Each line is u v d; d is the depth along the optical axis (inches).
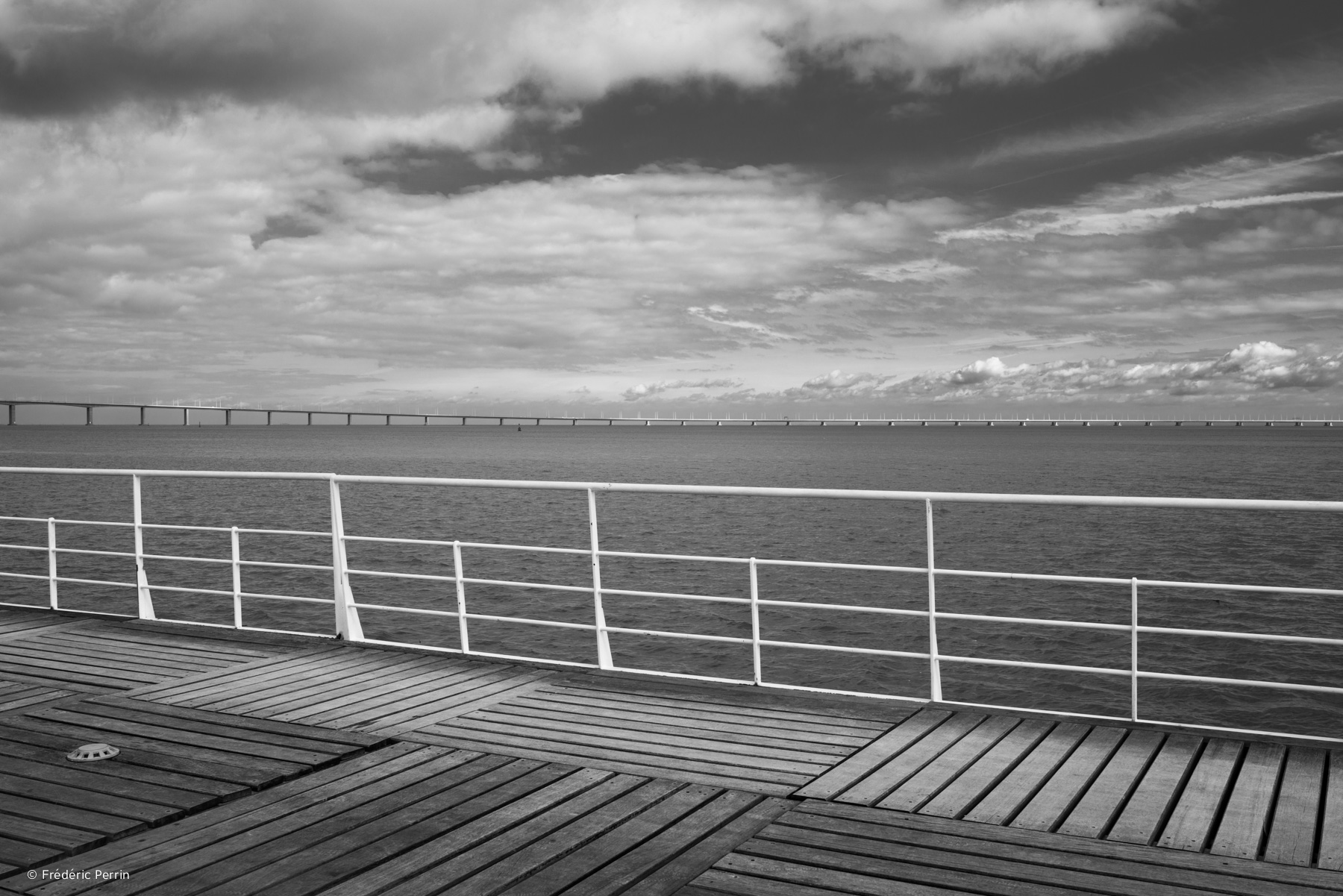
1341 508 177.9
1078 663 604.4
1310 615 730.8
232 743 209.9
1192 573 931.3
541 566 967.0
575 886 144.9
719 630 682.2
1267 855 150.1
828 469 3223.4
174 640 305.4
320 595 815.1
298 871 150.0
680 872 149.0
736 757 197.6
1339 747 192.5
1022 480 2524.6
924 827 163.5
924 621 707.4
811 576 899.4
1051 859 150.8
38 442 6929.1
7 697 247.3
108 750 204.2
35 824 168.2
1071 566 979.9
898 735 207.9
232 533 313.1
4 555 1077.1
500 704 236.7
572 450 5516.7
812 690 238.1
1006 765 190.2
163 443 6648.6
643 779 187.3
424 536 1216.2
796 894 141.2
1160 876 144.5
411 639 666.2
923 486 2333.9
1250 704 527.2
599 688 247.4
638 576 904.3
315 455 4512.8
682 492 234.7
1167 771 184.4
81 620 333.4
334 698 243.6
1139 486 2311.8
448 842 160.1
